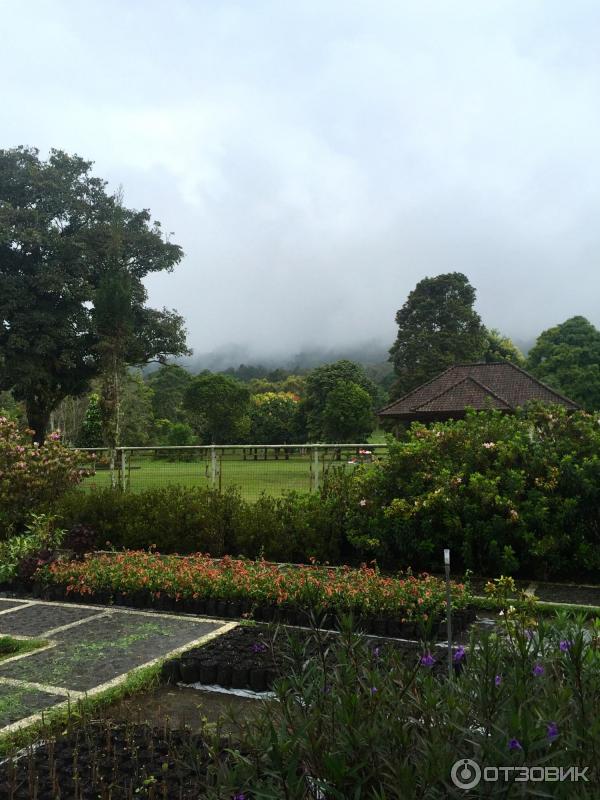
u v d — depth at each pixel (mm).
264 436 52750
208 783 2572
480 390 23312
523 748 1928
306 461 10508
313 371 53781
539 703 2242
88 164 30797
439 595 5711
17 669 4852
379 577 6434
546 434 8227
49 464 10391
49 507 10180
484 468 8031
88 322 26578
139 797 3002
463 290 50438
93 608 6680
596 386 47688
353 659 2643
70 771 3283
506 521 7426
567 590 7070
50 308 27375
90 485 11320
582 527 7441
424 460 8242
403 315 51312
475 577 7742
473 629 3068
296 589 5957
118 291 20328
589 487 7258
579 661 2395
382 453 8992
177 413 65562
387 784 1940
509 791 1909
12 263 27719
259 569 6973
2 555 7805
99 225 28500
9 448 10219
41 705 4191
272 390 87062
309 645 3771
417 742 2139
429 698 2203
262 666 4539
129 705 4285
